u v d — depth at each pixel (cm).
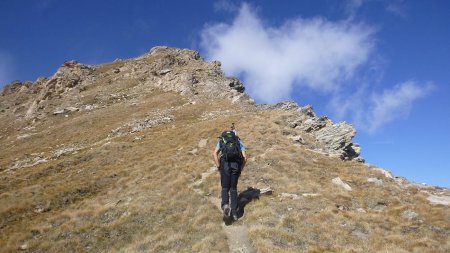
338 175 2058
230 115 4366
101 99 7969
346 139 2738
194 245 1310
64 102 8275
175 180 2025
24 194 2170
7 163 4028
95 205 1880
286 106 4566
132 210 1714
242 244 1295
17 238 1590
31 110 8938
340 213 1522
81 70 10238
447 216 1539
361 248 1245
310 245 1273
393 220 1495
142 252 1352
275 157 2212
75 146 4341
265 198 1645
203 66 8681
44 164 3275
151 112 5703
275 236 1317
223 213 1525
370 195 1775
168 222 1551
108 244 1480
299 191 1755
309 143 2712
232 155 1472
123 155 2995
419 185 2125
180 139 3152
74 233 1594
